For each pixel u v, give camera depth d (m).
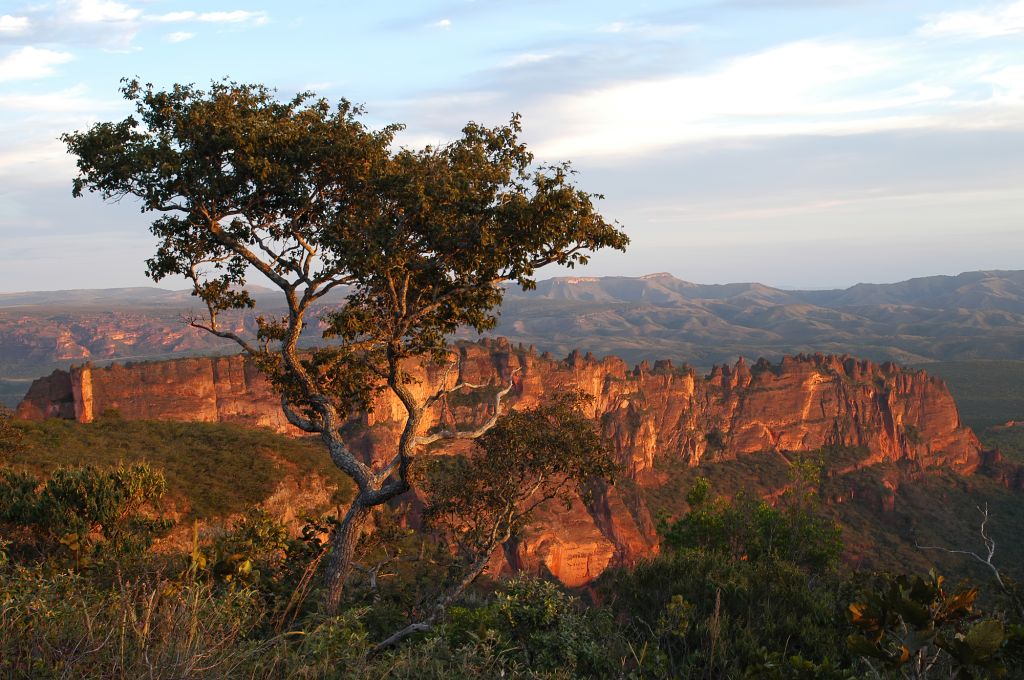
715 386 162.25
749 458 158.62
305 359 19.59
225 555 12.87
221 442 48.34
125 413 88.38
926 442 174.38
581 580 99.75
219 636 6.89
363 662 7.46
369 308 18.89
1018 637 7.48
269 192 16.44
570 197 16.05
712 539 30.02
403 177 16.03
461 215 16.19
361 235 16.19
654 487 139.00
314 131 16.25
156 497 19.59
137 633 6.17
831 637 10.11
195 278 17.72
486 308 18.92
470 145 16.61
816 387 168.25
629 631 11.45
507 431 23.22
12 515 16.64
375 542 20.55
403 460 17.62
